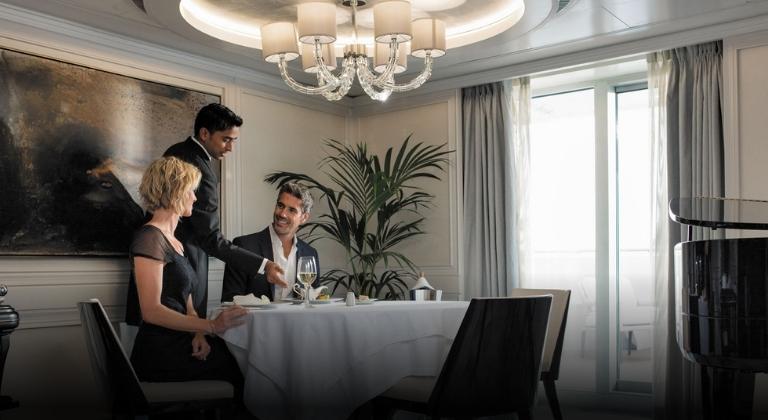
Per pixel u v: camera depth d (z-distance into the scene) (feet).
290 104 18.76
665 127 15.52
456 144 18.45
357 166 20.18
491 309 8.21
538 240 18.52
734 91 14.30
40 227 13.32
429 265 18.78
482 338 8.23
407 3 10.82
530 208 17.69
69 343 13.84
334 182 19.98
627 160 17.54
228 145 13.29
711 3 13.39
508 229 17.52
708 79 14.82
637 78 17.15
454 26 15.28
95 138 14.25
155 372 9.14
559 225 18.24
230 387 9.23
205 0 13.62
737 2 13.35
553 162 18.47
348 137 20.40
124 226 14.61
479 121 18.25
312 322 8.74
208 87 16.66
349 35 15.60
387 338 9.02
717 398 10.96
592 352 17.52
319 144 19.58
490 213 17.79
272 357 8.70
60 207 13.62
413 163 17.57
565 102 18.39
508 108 17.79
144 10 13.32
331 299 10.74
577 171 18.06
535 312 8.66
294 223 12.86
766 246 8.32
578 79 17.72
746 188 14.12
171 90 15.76
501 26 14.49
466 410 8.34
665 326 15.29
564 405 15.84
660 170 15.51
